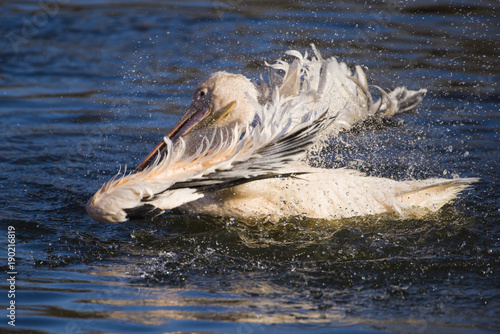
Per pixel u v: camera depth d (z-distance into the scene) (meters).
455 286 7.99
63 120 15.77
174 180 8.63
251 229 9.94
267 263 8.73
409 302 7.59
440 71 18.25
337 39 21.23
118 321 7.05
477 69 18.44
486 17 23.45
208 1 27.42
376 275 8.33
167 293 7.80
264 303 7.55
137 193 8.66
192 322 7.04
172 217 10.27
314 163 12.00
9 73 19.25
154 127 15.38
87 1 27.45
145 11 25.98
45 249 9.16
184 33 22.70
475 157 13.24
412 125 14.98
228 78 10.97
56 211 10.70
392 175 12.28
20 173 12.52
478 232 9.59
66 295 7.71
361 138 13.59
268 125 8.71
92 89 18.02
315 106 10.23
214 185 8.84
